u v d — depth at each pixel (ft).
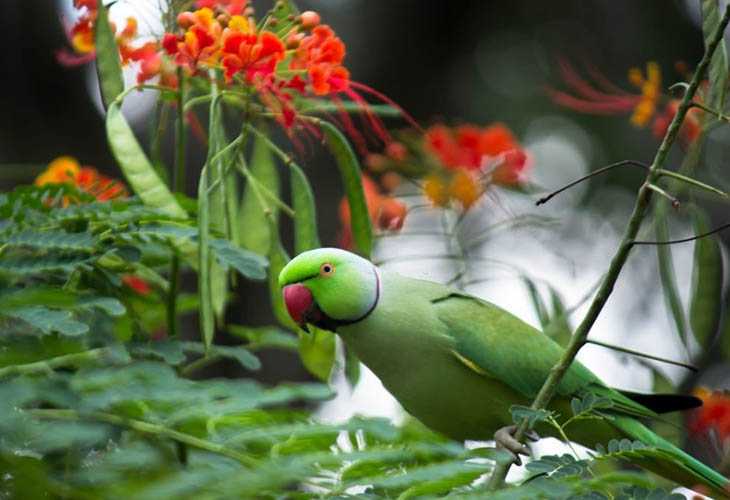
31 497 10.21
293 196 18.44
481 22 42.55
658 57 40.75
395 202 23.81
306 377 37.83
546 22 42.14
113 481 9.70
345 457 11.04
